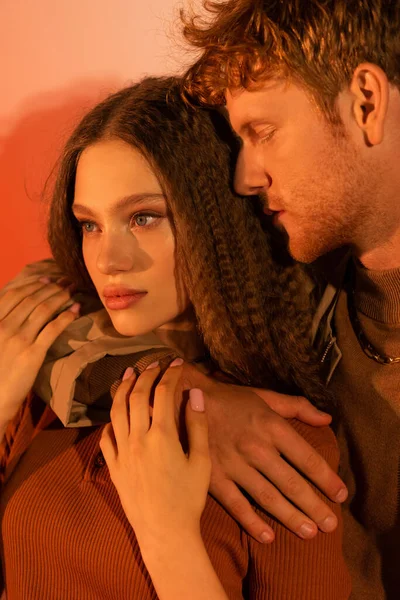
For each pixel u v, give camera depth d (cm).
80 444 106
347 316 114
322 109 92
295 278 116
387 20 91
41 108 155
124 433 91
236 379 112
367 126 93
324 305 117
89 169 101
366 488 112
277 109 93
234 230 109
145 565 90
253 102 94
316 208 98
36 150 157
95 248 106
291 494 93
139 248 102
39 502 102
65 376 104
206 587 84
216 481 94
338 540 99
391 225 99
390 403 107
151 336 108
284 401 103
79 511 99
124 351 104
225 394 100
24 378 107
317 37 90
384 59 91
